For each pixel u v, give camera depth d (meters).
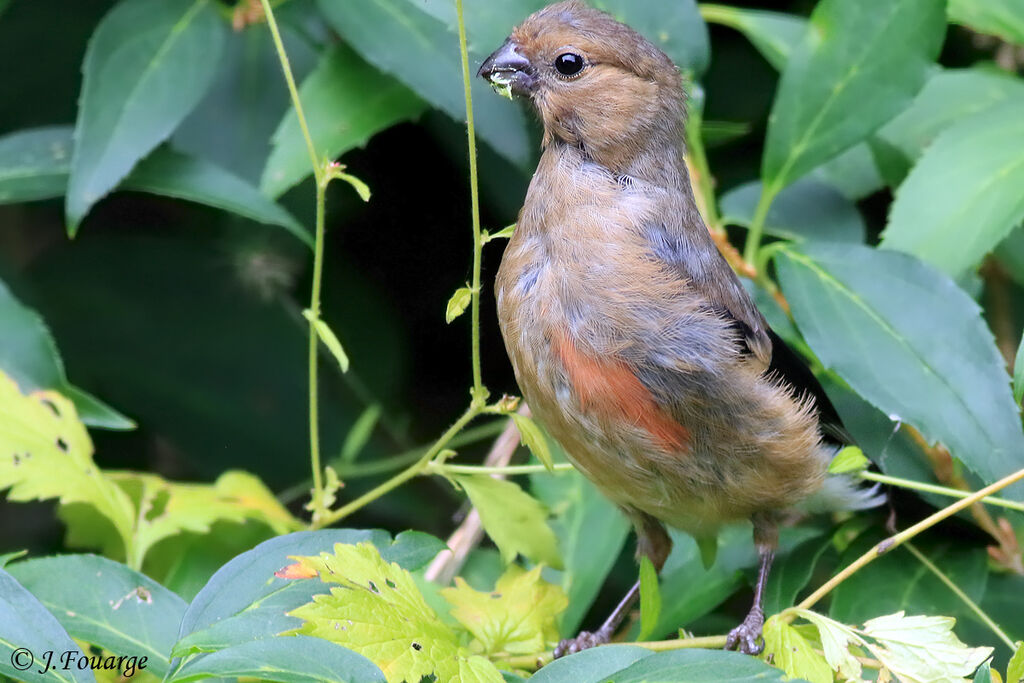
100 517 7.96
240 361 10.16
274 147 8.42
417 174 10.20
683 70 8.40
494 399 10.82
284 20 8.59
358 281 10.38
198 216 10.23
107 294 10.07
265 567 5.84
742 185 9.49
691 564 8.28
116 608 5.94
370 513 10.26
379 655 5.49
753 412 7.19
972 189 7.67
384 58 7.86
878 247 7.80
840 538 8.41
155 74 8.02
